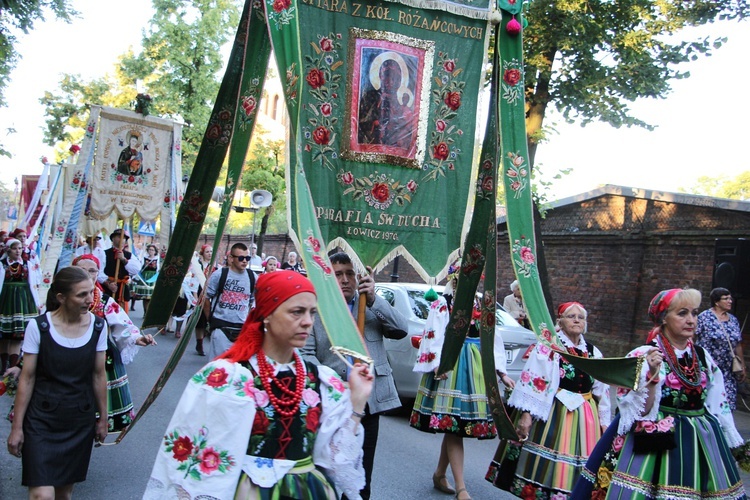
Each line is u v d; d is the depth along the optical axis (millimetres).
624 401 3775
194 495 2357
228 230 36719
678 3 11102
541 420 4715
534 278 4297
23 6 11250
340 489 2627
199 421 2402
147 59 22672
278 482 2422
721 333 8242
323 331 4328
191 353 12031
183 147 22328
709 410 3928
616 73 11125
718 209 11062
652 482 3684
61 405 4047
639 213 12375
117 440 4266
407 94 4371
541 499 4633
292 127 3576
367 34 4277
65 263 10070
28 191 20469
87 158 10258
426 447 7082
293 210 3674
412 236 4406
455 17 4477
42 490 3930
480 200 4641
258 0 4129
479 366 5629
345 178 4258
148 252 16391
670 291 3889
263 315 2557
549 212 14211
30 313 9742
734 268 9375
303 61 4137
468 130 4527
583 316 4895
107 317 5332
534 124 11547
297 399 2525
